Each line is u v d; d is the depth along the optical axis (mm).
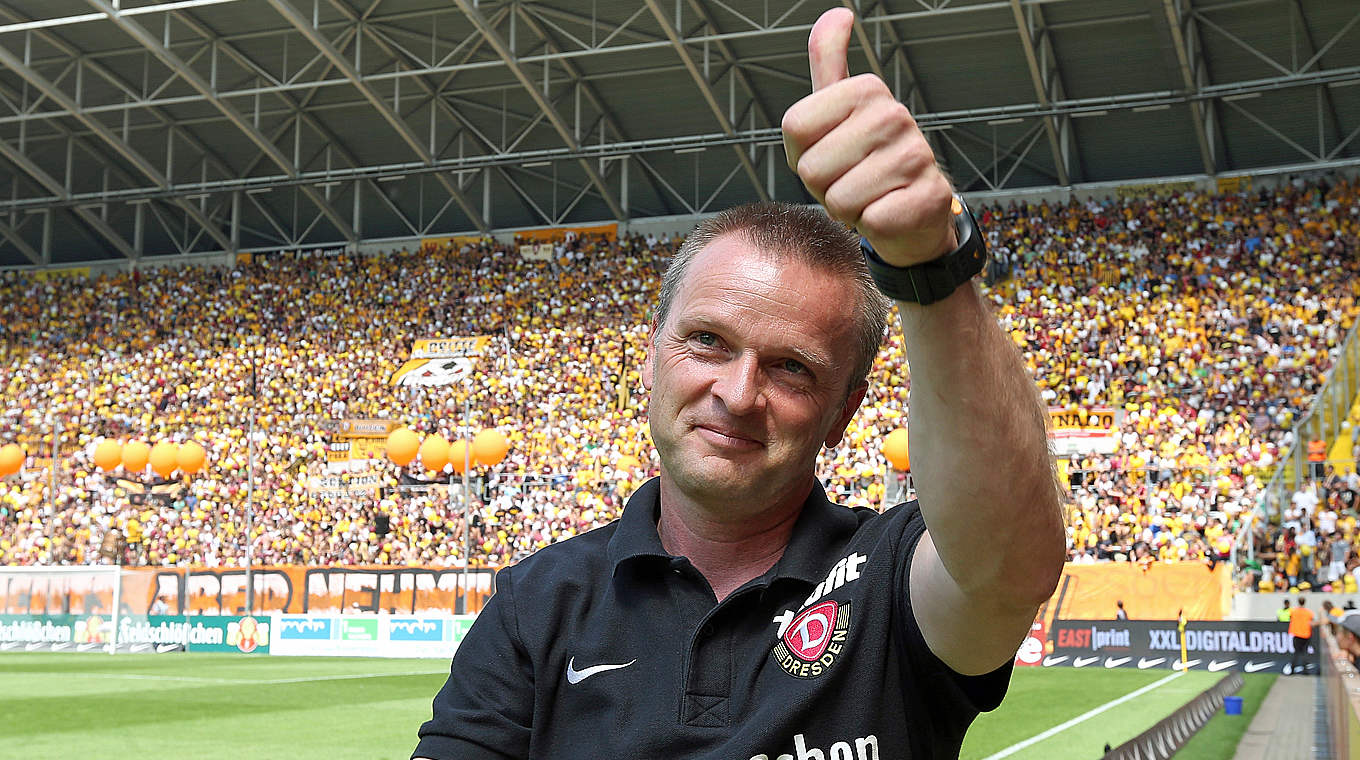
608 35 32719
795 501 1655
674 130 36875
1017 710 14422
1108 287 32375
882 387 29750
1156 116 33438
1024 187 36625
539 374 35156
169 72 35438
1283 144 33969
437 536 30109
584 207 39812
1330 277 30625
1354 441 25172
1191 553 24047
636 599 1651
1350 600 21938
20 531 32812
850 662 1509
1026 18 29781
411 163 38938
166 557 31438
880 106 1018
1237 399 28453
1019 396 1176
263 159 39750
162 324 39500
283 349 37938
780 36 32375
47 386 38562
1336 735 6312
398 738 12414
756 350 1514
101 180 41000
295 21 30828
